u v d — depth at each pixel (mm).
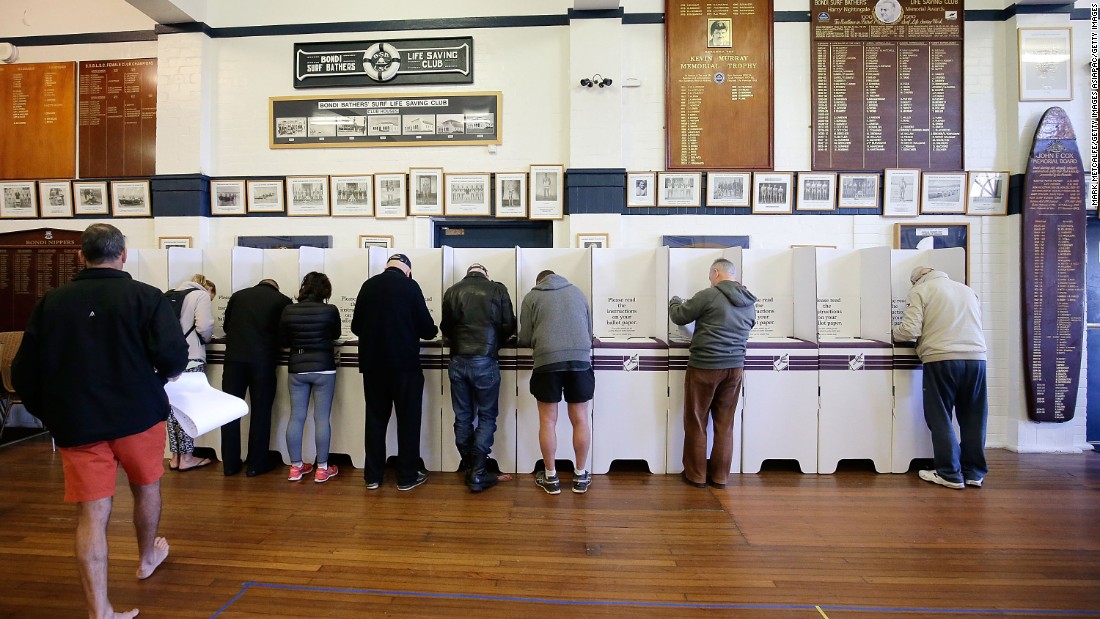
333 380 3115
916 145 4117
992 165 4090
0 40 4520
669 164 4195
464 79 4297
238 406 2145
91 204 4441
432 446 3283
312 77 4367
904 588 1979
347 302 3578
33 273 4477
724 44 4168
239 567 2109
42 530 2455
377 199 4348
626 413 3236
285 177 4379
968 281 4066
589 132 4148
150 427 1822
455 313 2945
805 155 4172
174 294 3150
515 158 4301
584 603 1878
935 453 3094
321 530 2434
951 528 2484
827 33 4133
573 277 3543
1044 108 3969
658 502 2781
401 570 2092
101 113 4445
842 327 3574
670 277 3498
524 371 3252
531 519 2562
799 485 3051
